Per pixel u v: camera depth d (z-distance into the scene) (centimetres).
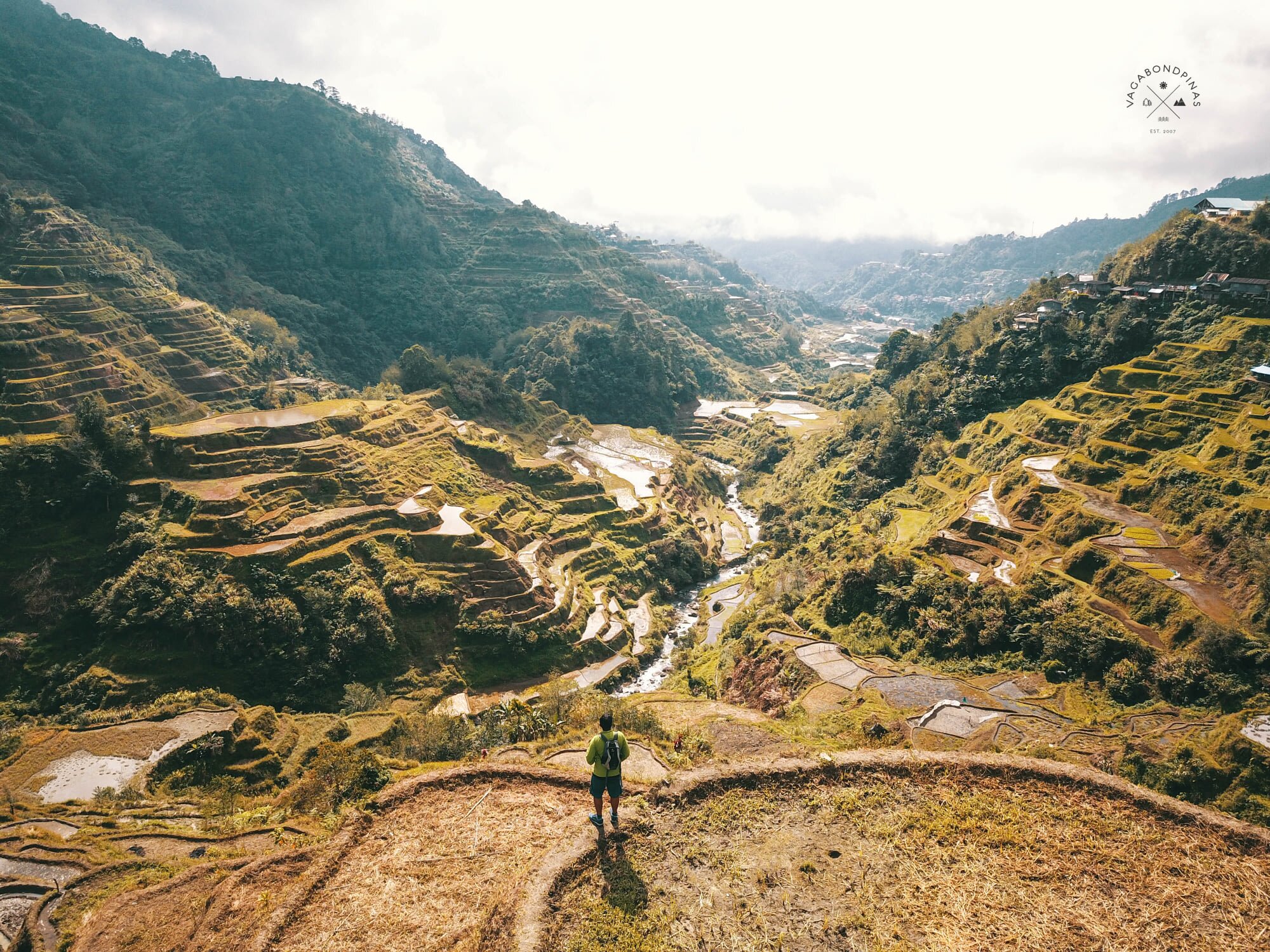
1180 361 7775
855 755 1823
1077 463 6881
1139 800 1630
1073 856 1490
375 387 12388
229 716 5122
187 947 1708
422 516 7856
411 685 6619
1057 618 5297
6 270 12044
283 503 7350
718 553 11100
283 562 6662
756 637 6719
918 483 9044
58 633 6006
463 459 9862
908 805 1669
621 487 11675
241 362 13488
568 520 9775
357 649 6556
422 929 1488
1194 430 6600
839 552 8119
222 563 6444
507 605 7462
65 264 12631
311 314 18350
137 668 5784
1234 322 7712
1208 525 5416
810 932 1324
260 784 4759
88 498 6731
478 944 1359
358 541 7262
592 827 1602
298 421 8331
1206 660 4459
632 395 16638
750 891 1428
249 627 6144
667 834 1595
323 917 1553
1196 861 1465
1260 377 6756
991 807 1641
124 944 1994
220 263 17750
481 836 1775
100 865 3022
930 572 6322
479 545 7794
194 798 4131
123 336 12044
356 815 1869
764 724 4541
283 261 19600
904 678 5328
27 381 9556
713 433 16750
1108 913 1344
